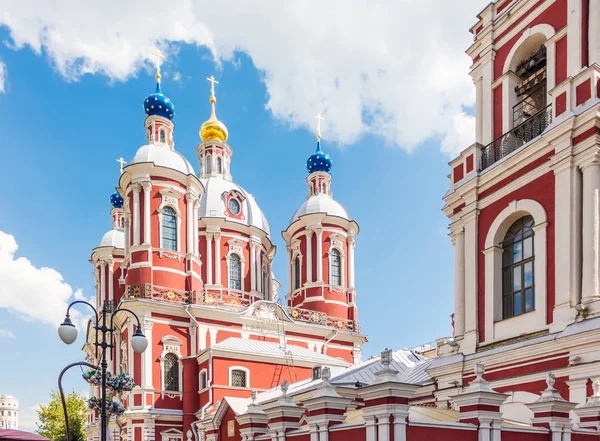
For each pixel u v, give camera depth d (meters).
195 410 39.97
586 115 17.55
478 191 21.59
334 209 54.97
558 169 18.30
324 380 14.91
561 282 17.69
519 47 21.81
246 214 55.22
